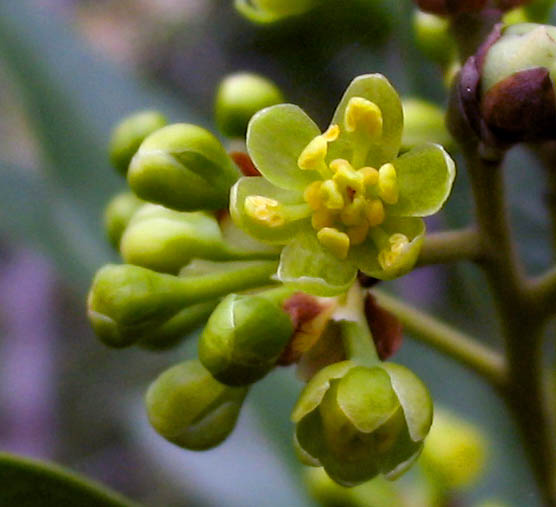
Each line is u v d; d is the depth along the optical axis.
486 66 0.09
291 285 0.09
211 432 0.10
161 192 0.10
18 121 0.14
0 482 0.10
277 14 0.11
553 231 0.11
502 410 0.13
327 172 0.09
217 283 0.10
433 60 0.11
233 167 0.10
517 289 0.10
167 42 0.23
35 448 0.21
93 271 0.13
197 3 0.23
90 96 0.13
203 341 0.09
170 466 0.14
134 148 0.10
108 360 0.22
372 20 0.16
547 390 0.11
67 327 0.22
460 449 0.12
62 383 0.22
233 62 0.22
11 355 0.21
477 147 0.10
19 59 0.13
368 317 0.10
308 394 0.09
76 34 0.13
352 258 0.09
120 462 0.21
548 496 0.11
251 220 0.09
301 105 0.18
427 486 0.12
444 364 0.14
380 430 0.09
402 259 0.09
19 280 0.22
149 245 0.10
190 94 0.23
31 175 0.13
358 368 0.09
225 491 0.13
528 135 0.09
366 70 0.17
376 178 0.09
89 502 0.10
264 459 0.14
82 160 0.13
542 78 0.09
